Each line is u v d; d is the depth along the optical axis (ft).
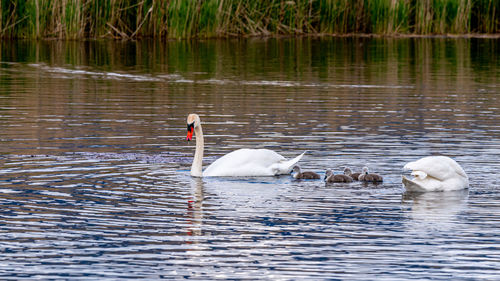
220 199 44.93
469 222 40.60
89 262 34.71
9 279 32.83
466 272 33.78
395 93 91.04
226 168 50.93
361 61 126.62
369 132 65.26
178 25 154.30
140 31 154.71
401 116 73.92
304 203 44.19
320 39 161.89
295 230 39.14
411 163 47.09
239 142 61.46
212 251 36.14
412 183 46.21
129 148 58.75
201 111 76.69
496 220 40.88
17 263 34.58
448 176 47.01
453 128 67.31
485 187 47.67
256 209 42.86
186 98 86.17
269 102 83.25
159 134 64.44
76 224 39.88
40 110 76.48
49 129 66.08
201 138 51.03
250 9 162.09
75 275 33.30
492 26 165.99
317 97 87.30
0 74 106.42
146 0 151.53
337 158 55.52
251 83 99.86
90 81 100.83
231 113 75.46
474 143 60.59
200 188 47.55
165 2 153.79
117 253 35.81
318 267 34.27
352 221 40.73
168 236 38.14
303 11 164.55
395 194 46.34
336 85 98.27
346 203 44.24
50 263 34.58
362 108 79.10
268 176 51.16
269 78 104.99
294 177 50.52
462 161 54.19
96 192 46.01
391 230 39.24
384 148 58.80
